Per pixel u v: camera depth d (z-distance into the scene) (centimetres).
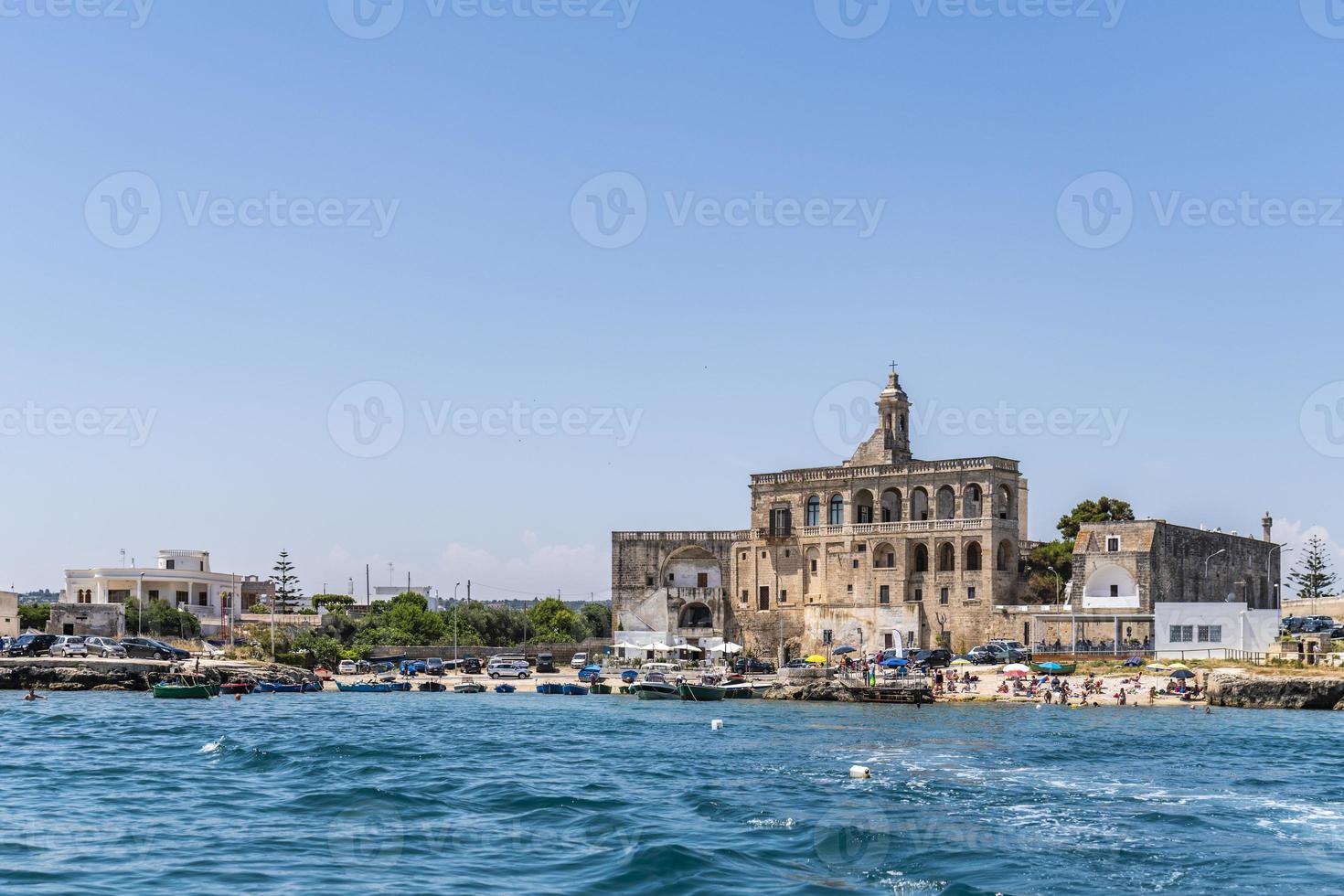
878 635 15500
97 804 5612
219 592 19362
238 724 9550
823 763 7094
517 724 9794
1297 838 4953
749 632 16612
